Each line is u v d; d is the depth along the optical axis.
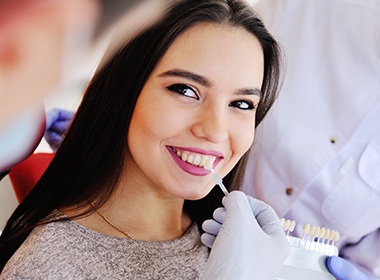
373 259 1.13
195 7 0.72
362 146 1.13
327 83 1.16
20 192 0.93
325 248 0.91
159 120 0.72
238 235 0.71
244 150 0.79
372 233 1.16
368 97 1.12
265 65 0.86
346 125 1.13
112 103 0.75
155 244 0.81
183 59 0.71
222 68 0.72
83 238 0.76
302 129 1.14
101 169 0.80
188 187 0.76
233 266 0.68
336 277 0.90
